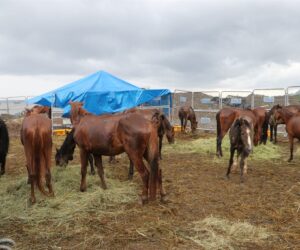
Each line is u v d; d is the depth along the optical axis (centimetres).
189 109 1852
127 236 498
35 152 614
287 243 472
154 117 618
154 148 608
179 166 985
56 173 834
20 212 586
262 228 517
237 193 706
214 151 1212
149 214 583
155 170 610
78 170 868
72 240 491
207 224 528
